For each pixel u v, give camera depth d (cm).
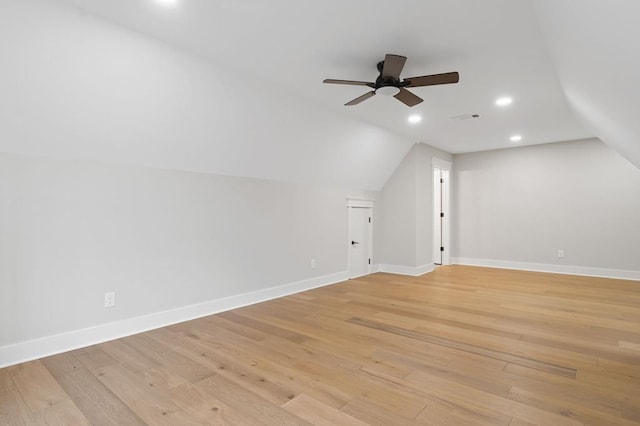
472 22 227
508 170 637
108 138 275
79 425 169
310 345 271
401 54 273
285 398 193
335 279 518
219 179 369
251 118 346
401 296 432
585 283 505
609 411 180
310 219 480
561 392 200
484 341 280
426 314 355
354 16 222
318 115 399
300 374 222
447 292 454
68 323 264
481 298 421
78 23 216
